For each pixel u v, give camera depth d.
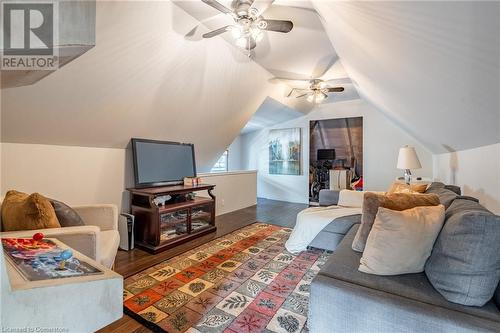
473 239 1.16
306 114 6.37
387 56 1.65
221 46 2.94
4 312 0.72
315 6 1.99
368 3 1.17
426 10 0.93
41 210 1.66
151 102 3.00
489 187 2.09
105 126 2.88
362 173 5.65
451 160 3.41
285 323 1.69
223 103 3.88
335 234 2.80
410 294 1.26
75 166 2.89
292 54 3.18
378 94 3.18
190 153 4.17
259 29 2.15
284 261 2.70
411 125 3.56
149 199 3.03
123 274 2.39
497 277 1.13
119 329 1.62
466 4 0.78
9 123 2.23
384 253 1.46
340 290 1.27
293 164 6.67
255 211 5.39
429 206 1.69
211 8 2.23
